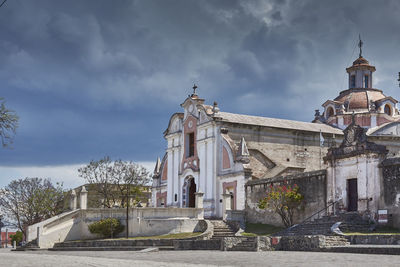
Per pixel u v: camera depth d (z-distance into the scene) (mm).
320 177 38625
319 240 23938
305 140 55781
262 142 53469
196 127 55094
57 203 70938
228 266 15641
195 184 55781
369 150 34250
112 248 36531
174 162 58875
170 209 42625
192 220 42000
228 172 49906
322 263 16062
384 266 14359
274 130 54219
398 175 32375
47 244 42031
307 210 39469
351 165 35812
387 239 24797
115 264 16547
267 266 15453
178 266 15484
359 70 64875
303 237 24812
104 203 66562
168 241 35375
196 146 54906
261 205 41531
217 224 41781
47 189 71188
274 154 53625
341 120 62000
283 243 25906
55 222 42625
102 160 67188
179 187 57375
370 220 33375
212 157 51781
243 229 42812
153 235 41562
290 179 41688
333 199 36875
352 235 26266
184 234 39938
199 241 30875
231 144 50250
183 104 57938
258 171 51969
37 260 18953
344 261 16672
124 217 43031
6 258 20766
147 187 70375
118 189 69938
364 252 21234
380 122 60938
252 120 55281
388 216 32562
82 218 43719
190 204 55906
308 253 21984
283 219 40531
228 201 45312
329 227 32719
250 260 18797
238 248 27312
